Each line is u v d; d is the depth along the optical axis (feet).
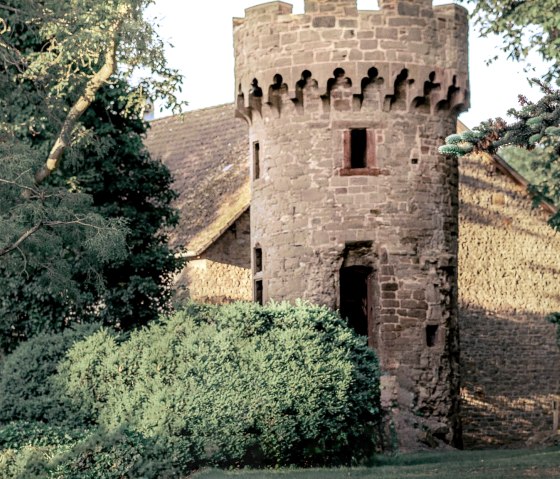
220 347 57.52
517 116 48.39
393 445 74.54
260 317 60.70
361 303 85.15
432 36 80.89
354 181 80.02
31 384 61.93
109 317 84.64
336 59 79.36
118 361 59.21
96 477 48.70
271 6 81.20
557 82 53.57
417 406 79.71
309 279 80.07
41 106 79.46
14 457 49.32
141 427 55.01
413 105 80.89
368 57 79.41
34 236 70.49
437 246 81.56
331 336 61.82
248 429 56.59
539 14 65.98
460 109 83.46
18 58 79.97
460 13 82.23
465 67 82.69
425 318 80.53
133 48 75.92
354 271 82.53
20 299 82.43
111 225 72.13
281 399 57.41
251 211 86.07
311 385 58.39
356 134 80.94
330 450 60.03
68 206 71.31
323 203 80.12
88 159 86.02
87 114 85.20
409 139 80.84
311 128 80.53
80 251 79.82
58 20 76.64
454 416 81.82
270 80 81.10
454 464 60.23
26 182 69.46
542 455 65.46
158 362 57.82
